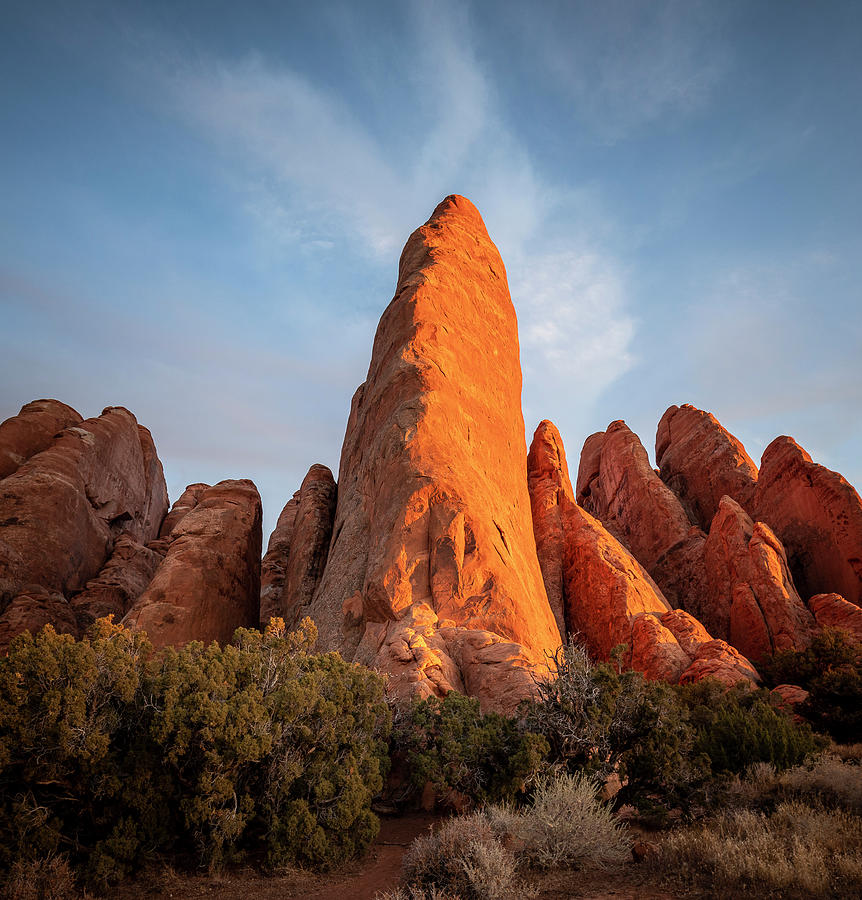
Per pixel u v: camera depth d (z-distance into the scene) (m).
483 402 35.69
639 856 8.95
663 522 47.22
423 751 13.77
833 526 39.59
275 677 13.02
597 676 13.76
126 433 48.88
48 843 9.87
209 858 10.66
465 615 23.67
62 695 10.38
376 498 28.91
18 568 33.56
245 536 38.09
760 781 12.48
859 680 23.09
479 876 8.10
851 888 6.98
